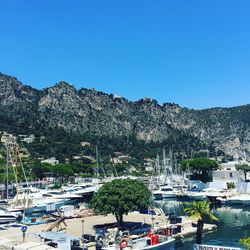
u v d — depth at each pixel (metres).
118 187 79.25
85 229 84.12
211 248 60.50
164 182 198.75
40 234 70.56
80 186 190.75
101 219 97.81
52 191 161.62
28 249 55.38
